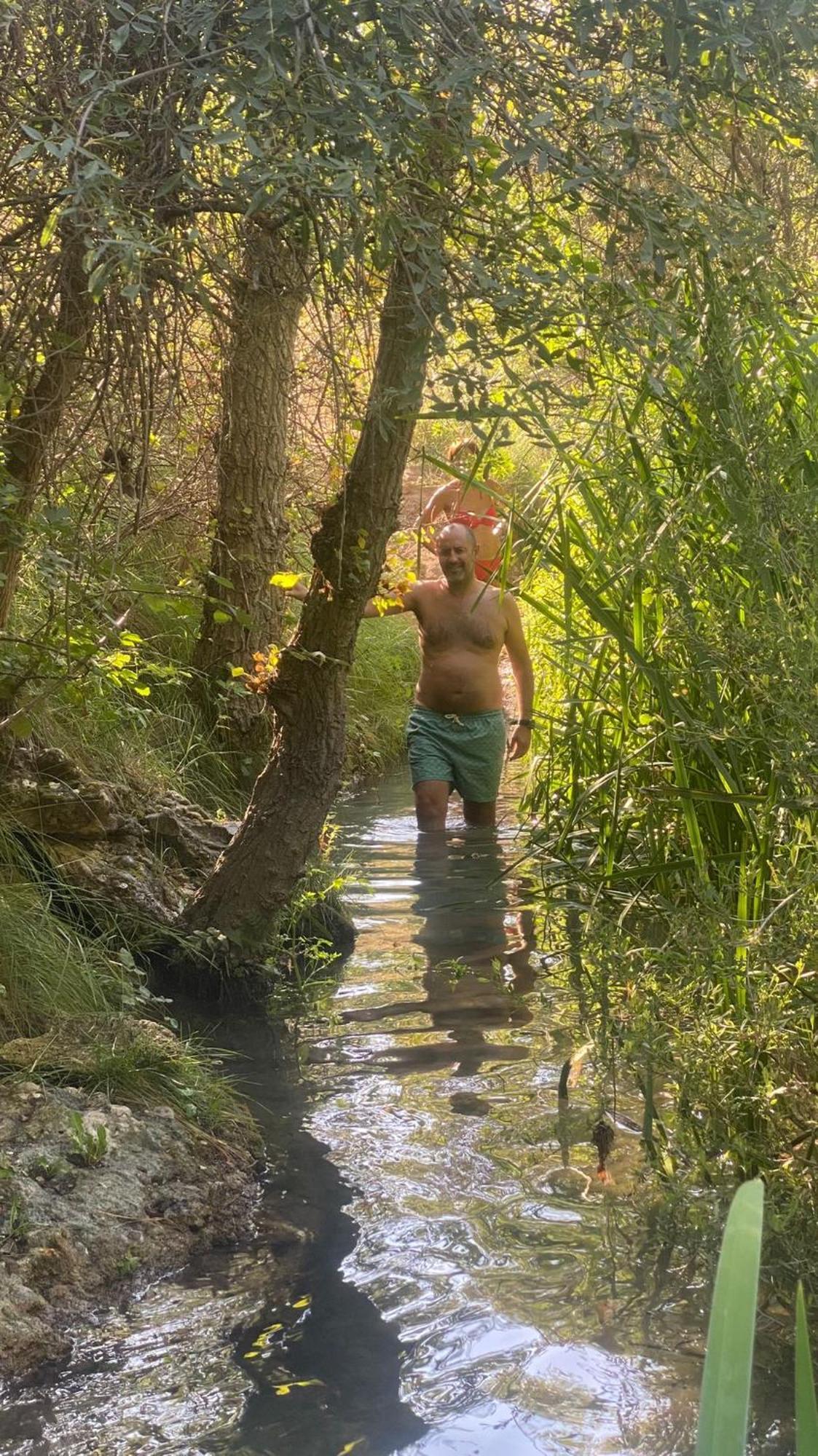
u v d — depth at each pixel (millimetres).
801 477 3152
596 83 2604
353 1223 2809
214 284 3656
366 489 3977
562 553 3873
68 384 3555
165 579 5930
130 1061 3385
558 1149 3123
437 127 2562
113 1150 3004
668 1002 3154
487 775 7012
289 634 6738
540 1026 3988
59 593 4160
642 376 3105
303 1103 3447
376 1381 2221
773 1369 2236
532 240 2742
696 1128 3111
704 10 2439
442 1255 2646
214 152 2826
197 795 5770
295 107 2279
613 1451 2012
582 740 4434
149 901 4527
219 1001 4301
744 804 3359
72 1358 2344
